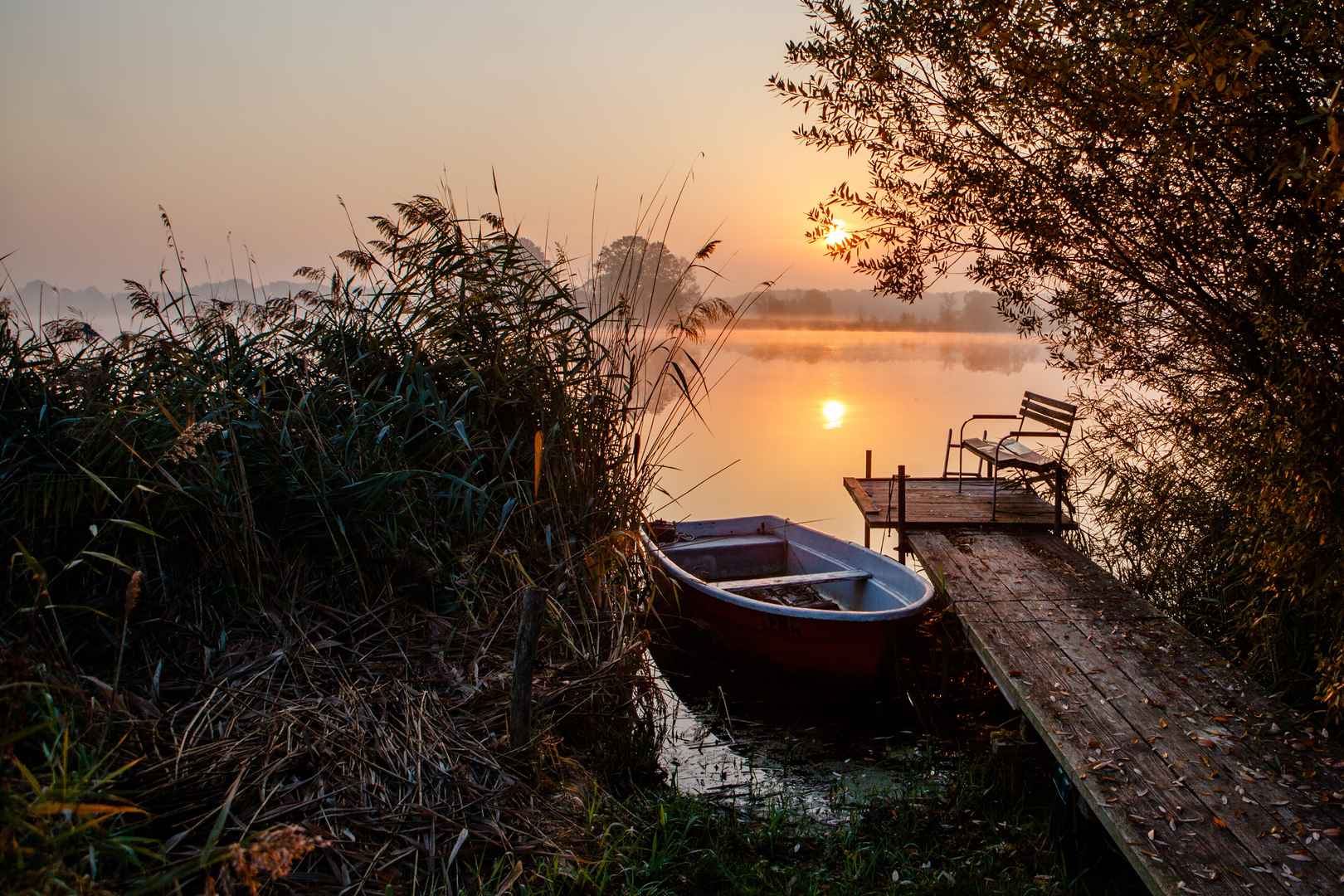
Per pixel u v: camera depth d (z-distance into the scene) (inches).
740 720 208.8
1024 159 163.0
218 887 95.3
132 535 146.9
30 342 162.6
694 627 237.5
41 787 89.2
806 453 529.7
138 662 134.8
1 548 136.4
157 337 174.4
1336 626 143.9
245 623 147.9
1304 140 112.1
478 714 143.9
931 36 155.8
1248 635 184.7
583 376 188.1
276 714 127.6
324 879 106.0
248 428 160.1
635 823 140.5
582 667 161.5
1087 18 130.3
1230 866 106.0
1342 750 131.9
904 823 152.9
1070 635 180.9
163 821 104.9
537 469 150.2
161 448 150.8
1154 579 228.4
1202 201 143.4
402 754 130.0
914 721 206.4
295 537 162.2
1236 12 104.3
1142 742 136.0
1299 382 127.9
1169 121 127.4
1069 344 212.4
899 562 249.8
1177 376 193.5
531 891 112.8
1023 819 156.0
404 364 180.9
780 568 296.5
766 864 136.2
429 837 117.0
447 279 185.6
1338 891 101.2
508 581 169.9
